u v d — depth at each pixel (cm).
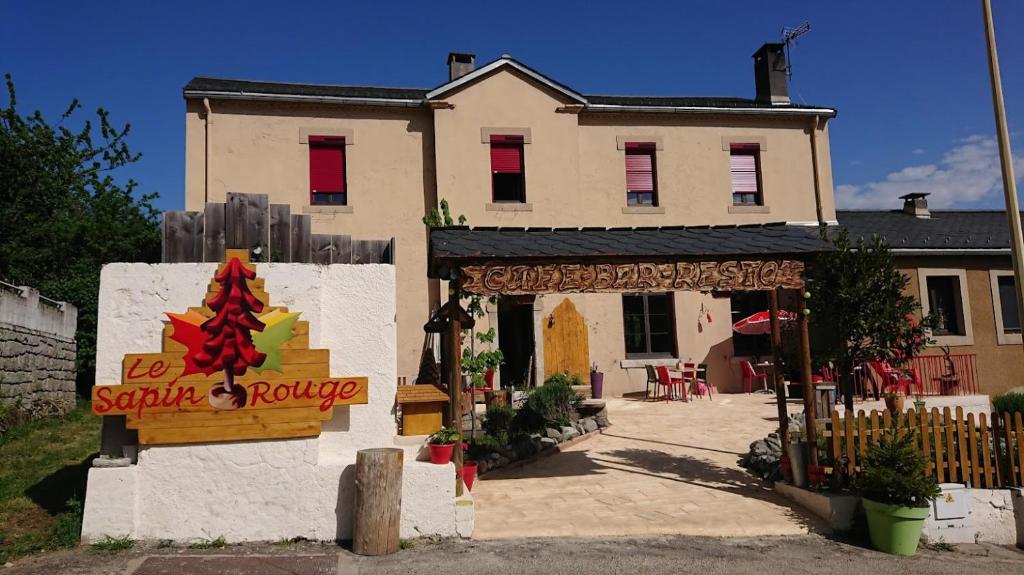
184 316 542
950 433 647
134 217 2206
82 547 511
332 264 594
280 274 570
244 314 554
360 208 1363
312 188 1366
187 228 589
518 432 905
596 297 1434
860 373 1221
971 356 1338
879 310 743
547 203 1418
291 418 550
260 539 536
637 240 707
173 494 529
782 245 695
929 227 1572
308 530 542
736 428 1030
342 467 550
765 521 621
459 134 1399
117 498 523
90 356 1529
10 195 1881
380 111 1398
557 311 1395
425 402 604
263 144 1338
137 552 505
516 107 1431
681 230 759
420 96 1455
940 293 1440
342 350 577
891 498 581
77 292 1568
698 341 1472
